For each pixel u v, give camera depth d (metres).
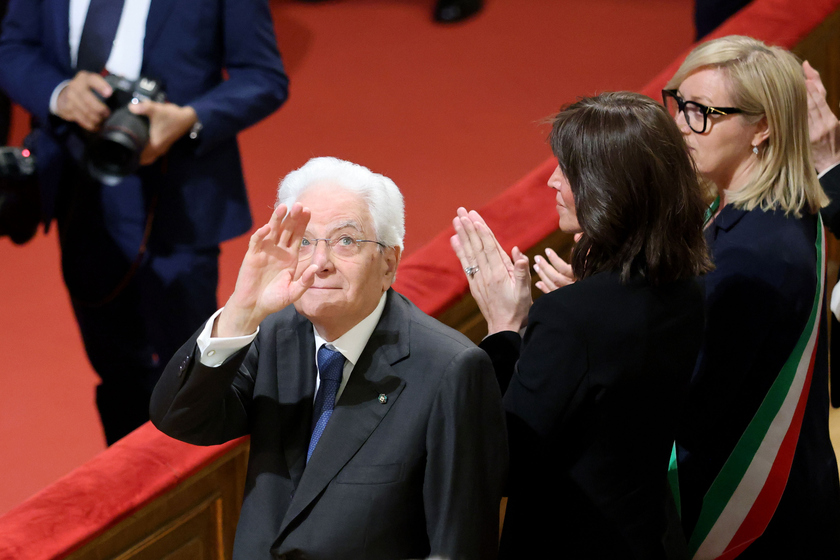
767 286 7.60
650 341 6.43
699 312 6.74
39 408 14.91
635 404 6.51
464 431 6.12
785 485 7.86
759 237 7.74
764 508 7.86
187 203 11.94
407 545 6.23
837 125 9.04
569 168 6.63
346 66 23.69
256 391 6.56
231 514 8.29
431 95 22.33
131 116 10.98
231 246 18.19
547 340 6.47
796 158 7.82
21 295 17.52
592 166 6.46
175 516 7.79
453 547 6.09
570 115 6.70
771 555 8.15
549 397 6.44
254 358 6.68
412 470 6.14
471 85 22.55
